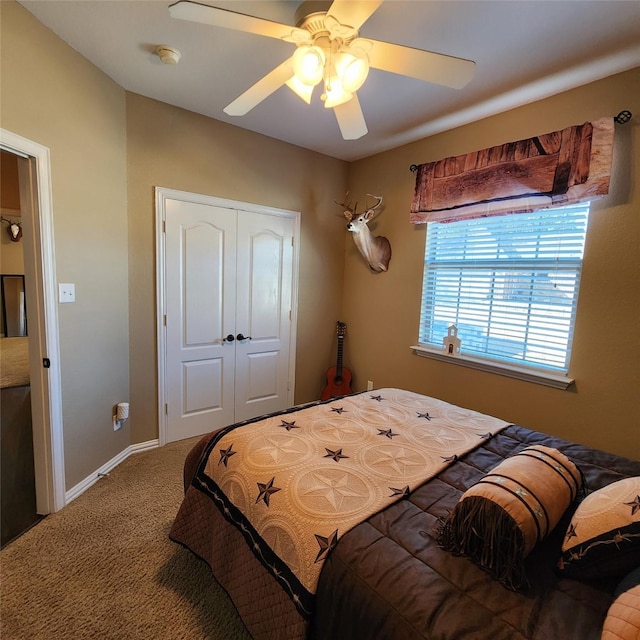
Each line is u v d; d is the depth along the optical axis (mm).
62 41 1872
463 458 1503
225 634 1350
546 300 2365
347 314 3824
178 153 2637
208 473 1524
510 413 2549
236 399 3211
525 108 2379
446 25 1669
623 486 1011
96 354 2271
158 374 2748
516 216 2479
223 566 1307
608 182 1974
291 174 3273
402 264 3232
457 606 815
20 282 4578
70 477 2102
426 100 2355
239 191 2971
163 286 2691
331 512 1116
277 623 1033
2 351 3723
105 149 2242
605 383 2115
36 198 1802
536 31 1696
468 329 2803
